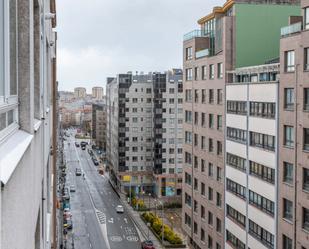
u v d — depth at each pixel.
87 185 118.88
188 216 58.22
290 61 33.41
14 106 6.20
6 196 3.88
